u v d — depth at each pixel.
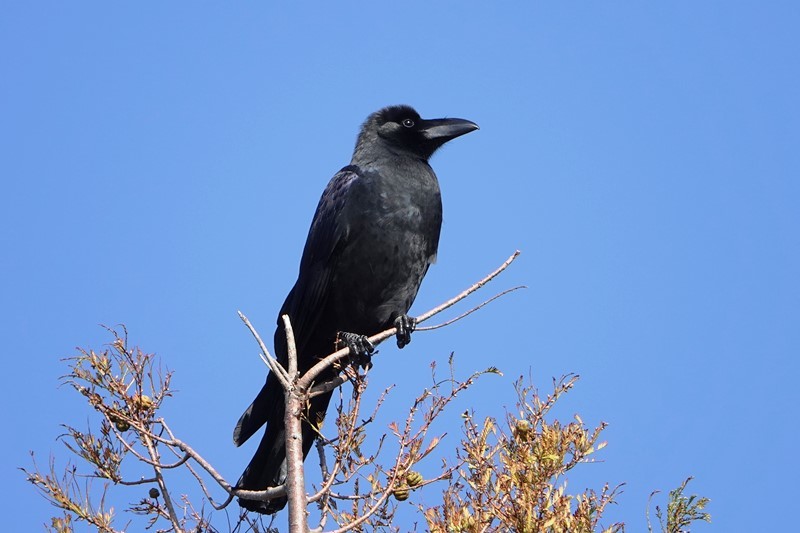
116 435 9.05
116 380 9.08
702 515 9.05
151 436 8.70
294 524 7.61
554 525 8.61
